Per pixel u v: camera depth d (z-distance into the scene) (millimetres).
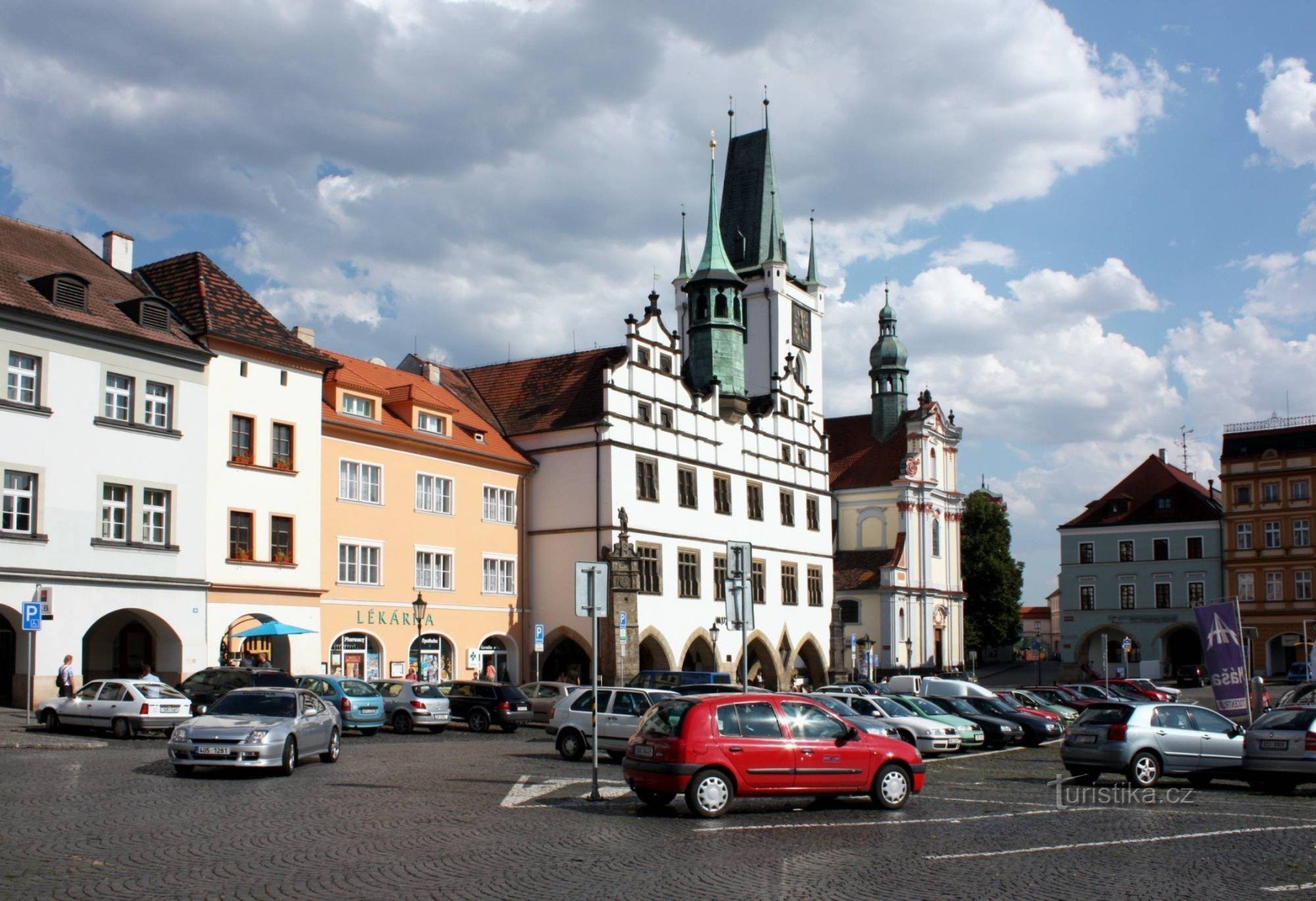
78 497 43250
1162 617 111562
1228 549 108688
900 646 104938
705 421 74875
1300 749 26750
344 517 55188
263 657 50750
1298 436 107875
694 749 21750
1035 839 19578
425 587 59531
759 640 77875
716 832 19938
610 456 65875
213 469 48281
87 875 15312
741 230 111688
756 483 79750
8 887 14508
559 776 28969
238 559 48938
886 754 23281
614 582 63812
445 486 61688
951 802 24906
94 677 47562
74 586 42781
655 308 71500
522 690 51562
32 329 42312
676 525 71062
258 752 26234
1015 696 53906
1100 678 108500
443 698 45719
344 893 14547
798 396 86375
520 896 14570
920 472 109812
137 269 52281
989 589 124125
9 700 44094
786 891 15031
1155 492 114625
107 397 44812
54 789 23453
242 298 51719
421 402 60344
